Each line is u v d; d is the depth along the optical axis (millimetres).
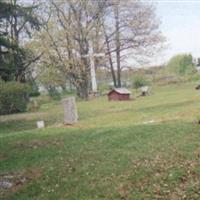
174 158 10539
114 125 17422
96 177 9719
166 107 24078
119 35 51000
